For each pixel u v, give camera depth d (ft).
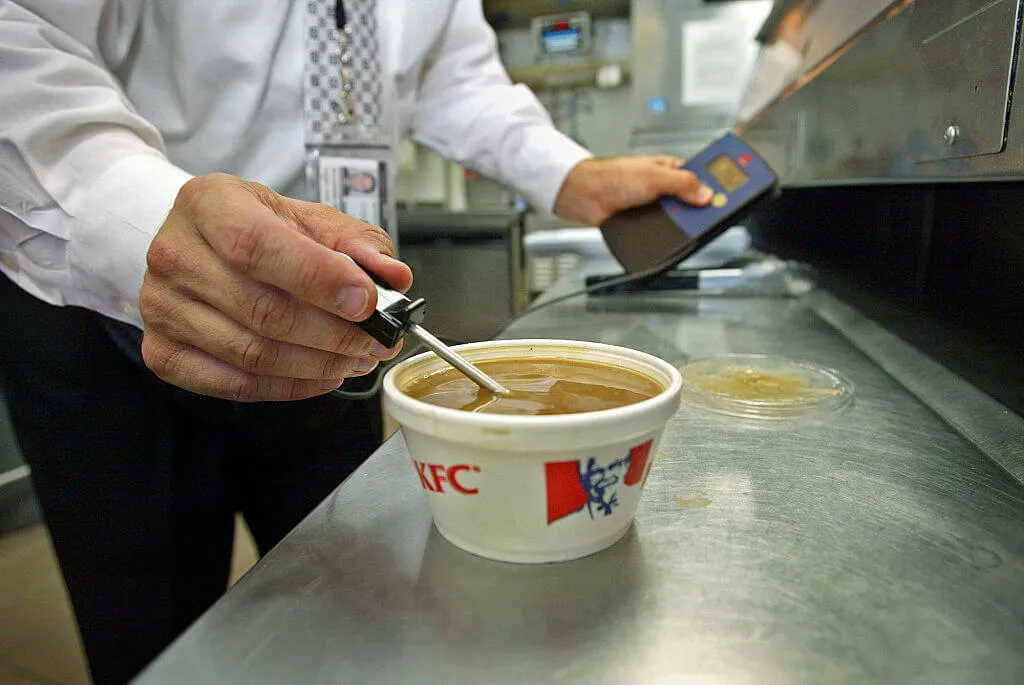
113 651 2.45
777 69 4.81
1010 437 1.63
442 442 1.03
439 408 1.01
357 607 1.00
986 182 2.07
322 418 2.71
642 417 1.01
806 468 1.48
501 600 1.01
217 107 2.48
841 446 1.61
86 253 1.63
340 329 1.16
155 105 2.42
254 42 2.39
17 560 3.89
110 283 1.67
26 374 2.21
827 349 2.61
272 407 2.59
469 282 2.64
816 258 4.08
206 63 2.36
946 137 1.77
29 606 3.76
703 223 3.25
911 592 1.01
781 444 1.62
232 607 1.01
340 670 0.87
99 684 2.47
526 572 1.09
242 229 1.03
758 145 5.13
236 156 2.61
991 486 1.38
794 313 3.31
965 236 2.21
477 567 1.11
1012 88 1.43
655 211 3.37
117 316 1.84
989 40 1.54
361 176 2.79
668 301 3.65
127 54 2.30
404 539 1.21
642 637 0.92
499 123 3.60
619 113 8.38
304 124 2.68
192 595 2.71
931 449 1.59
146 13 2.26
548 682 0.84
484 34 3.71
